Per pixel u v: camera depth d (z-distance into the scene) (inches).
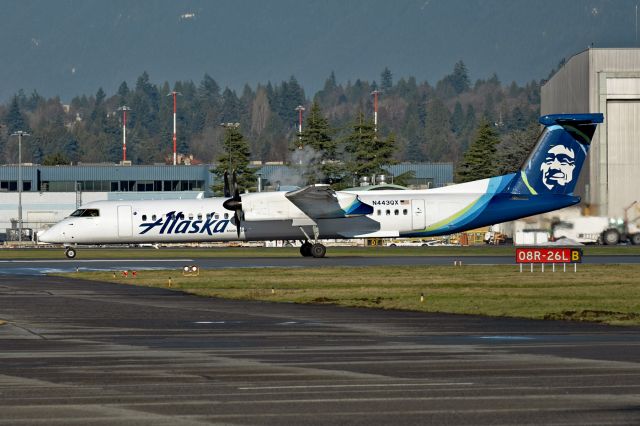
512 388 2684.5
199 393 2632.9
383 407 2453.2
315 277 6825.8
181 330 4013.3
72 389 2691.9
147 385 2751.0
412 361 3157.0
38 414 2375.7
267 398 2566.4
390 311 4783.5
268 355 3299.7
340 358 3228.3
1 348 3491.6
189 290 5954.7
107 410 2421.3
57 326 4153.5
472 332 3939.5
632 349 3415.4
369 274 7066.9
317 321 4340.6
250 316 4549.7
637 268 7573.8
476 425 2265.0
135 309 4864.7
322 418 2338.8
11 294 5689.0
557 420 2305.6
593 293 5644.7
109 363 3134.8
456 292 5723.4
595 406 2450.8
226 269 7657.5
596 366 3036.4
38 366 3078.2
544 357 3228.3
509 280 6520.7
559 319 4414.4
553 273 7116.1
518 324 4224.9
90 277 7022.6
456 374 2906.0
